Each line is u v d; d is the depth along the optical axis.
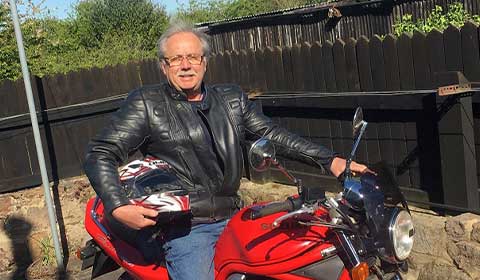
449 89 4.33
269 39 21.28
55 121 7.08
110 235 3.65
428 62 4.84
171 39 3.24
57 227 6.70
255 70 6.63
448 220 4.48
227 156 3.25
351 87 5.57
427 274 4.64
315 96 5.82
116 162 3.13
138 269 3.46
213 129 3.26
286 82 6.27
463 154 4.51
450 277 4.46
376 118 5.35
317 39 19.62
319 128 5.97
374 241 2.69
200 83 3.29
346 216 2.66
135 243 3.47
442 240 4.52
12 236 6.70
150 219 2.91
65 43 16.80
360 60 5.43
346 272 2.70
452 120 4.53
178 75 3.22
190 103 3.29
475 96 4.52
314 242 2.72
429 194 4.97
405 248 2.68
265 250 2.81
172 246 3.25
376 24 17.61
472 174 4.58
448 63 4.69
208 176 3.28
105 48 21.53
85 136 7.25
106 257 3.87
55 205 6.81
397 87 5.13
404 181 5.20
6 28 9.26
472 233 4.34
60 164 7.13
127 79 7.48
